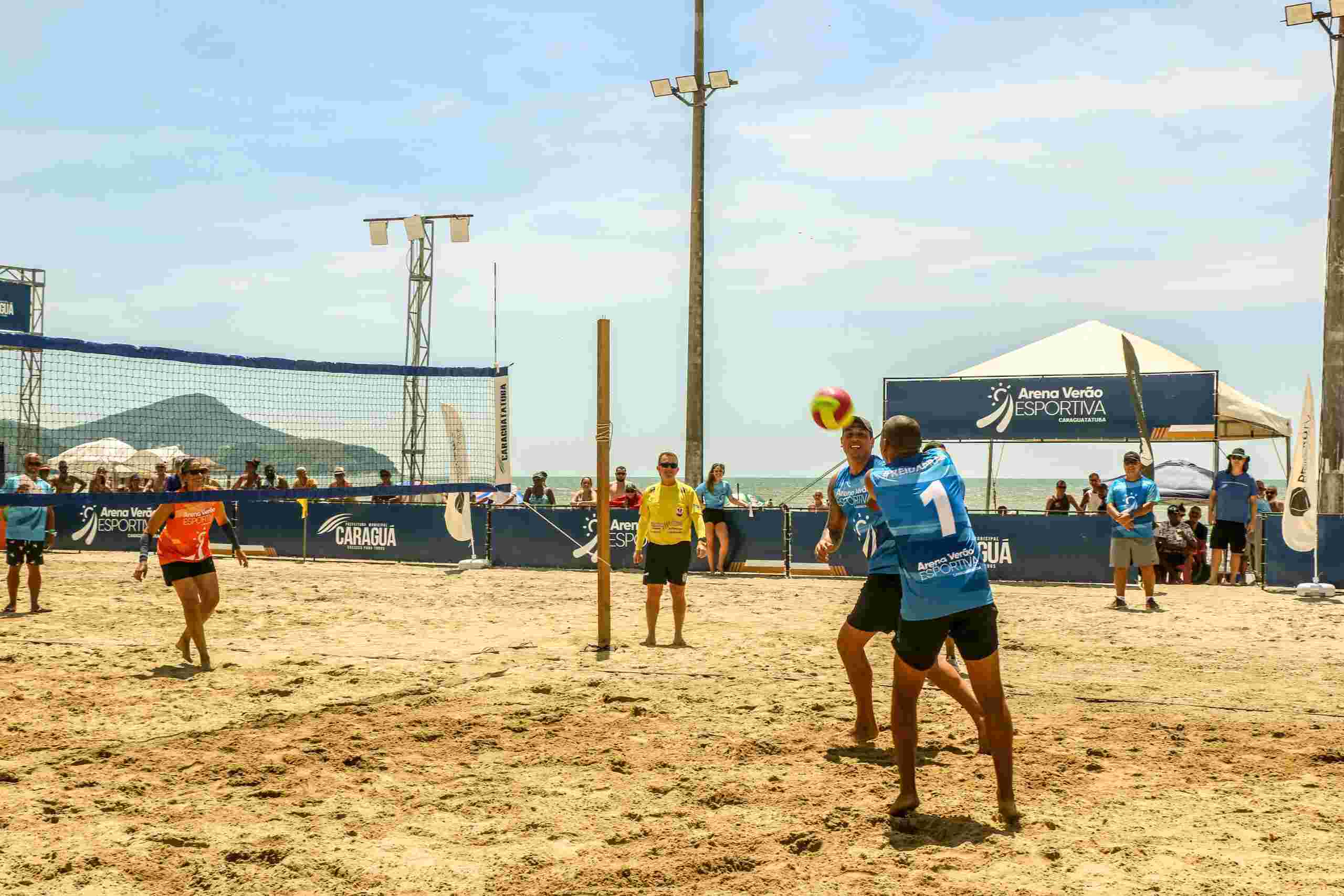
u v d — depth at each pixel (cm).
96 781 505
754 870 398
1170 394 1512
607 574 884
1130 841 422
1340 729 609
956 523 444
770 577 1495
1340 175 1536
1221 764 539
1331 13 1498
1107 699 686
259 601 1184
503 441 1223
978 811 461
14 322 2852
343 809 464
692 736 591
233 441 1063
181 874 391
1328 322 1545
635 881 385
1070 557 1437
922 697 685
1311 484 1323
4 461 1064
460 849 418
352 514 1672
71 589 1269
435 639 934
